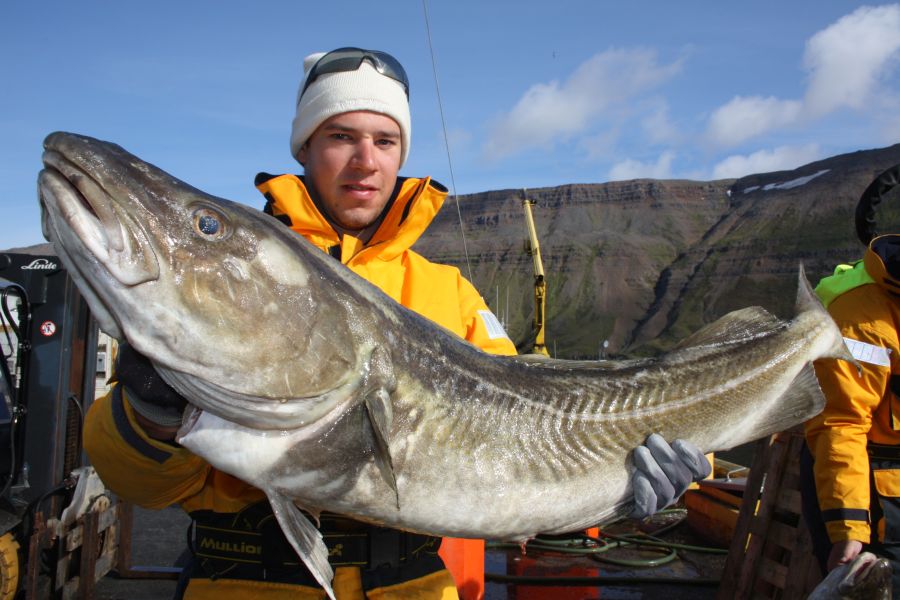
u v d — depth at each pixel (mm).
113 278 1484
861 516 2848
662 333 125375
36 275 3750
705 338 2666
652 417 2381
